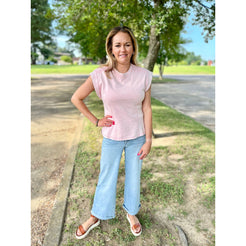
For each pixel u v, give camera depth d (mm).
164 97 10617
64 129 5133
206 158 3561
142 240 2004
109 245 1951
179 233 2068
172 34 4301
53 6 4031
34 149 3975
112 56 1725
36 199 2557
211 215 2314
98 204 2012
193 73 33281
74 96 1770
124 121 1775
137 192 2012
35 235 2031
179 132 4887
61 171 3193
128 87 1684
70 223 2174
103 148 1890
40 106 7648
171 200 2523
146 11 3176
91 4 3775
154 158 3543
